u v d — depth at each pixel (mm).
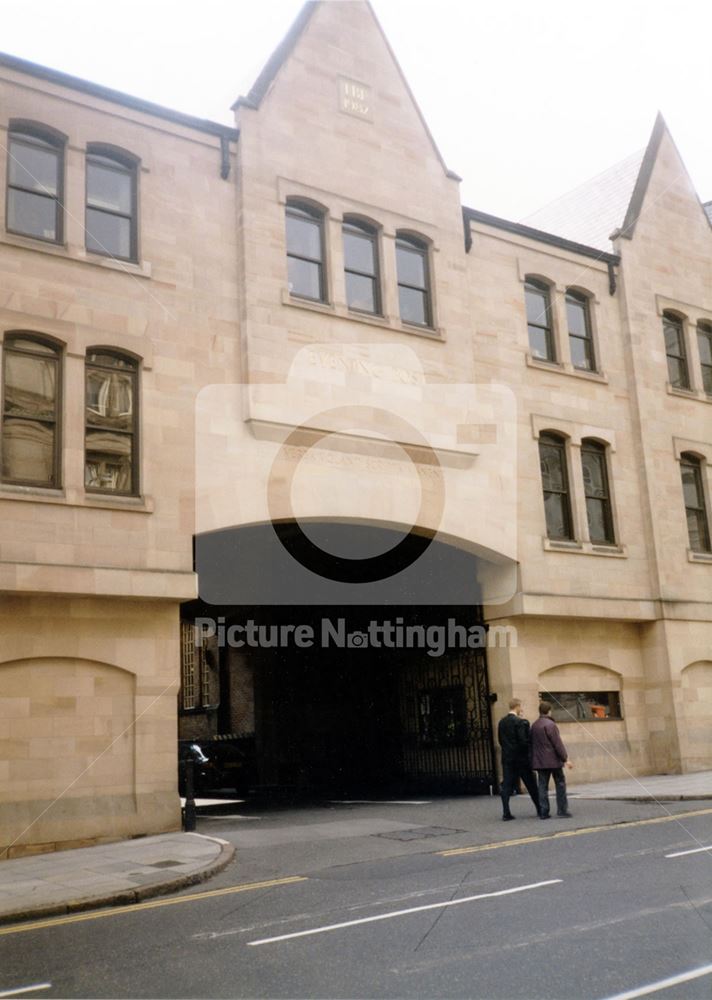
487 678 20062
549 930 7352
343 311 18219
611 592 21250
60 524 14750
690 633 22016
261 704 26422
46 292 15367
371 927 7766
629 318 23281
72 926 8648
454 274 20109
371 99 19875
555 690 20422
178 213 17078
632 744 21234
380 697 23406
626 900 8297
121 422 15875
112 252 16422
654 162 25359
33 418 15055
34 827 13789
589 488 21969
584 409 21969
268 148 18109
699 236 25547
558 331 22094
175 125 17406
